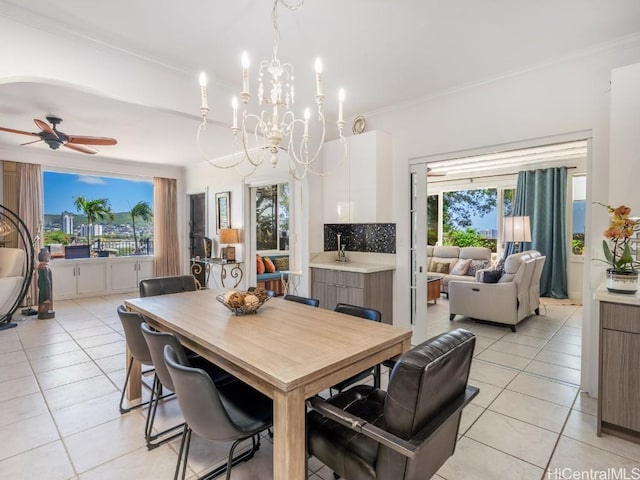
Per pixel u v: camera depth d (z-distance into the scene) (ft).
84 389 9.17
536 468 6.12
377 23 7.38
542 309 17.35
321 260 14.44
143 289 9.70
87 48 7.93
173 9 6.88
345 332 5.92
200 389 4.40
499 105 10.12
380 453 4.05
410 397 3.76
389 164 12.68
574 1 6.69
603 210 8.48
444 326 14.92
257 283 19.90
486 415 7.82
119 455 6.52
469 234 23.98
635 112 7.34
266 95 11.23
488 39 8.06
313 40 8.05
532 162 20.10
